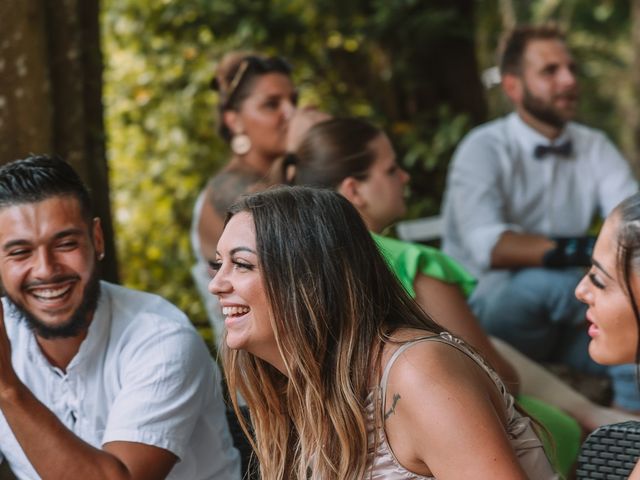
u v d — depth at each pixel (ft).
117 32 33.45
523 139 21.67
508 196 21.59
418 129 33.09
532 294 19.47
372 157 15.07
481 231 20.61
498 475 9.07
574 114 21.65
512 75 21.76
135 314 12.33
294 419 10.39
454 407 9.25
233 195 19.26
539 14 52.80
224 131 20.99
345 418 9.75
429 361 9.47
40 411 10.96
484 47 42.37
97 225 12.38
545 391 16.99
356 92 34.19
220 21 32.83
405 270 14.14
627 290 9.04
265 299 9.90
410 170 32.99
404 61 33.65
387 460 9.75
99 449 11.57
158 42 33.37
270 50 33.42
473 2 34.55
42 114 16.05
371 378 9.80
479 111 34.42
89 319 12.14
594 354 9.40
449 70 34.12
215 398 12.63
